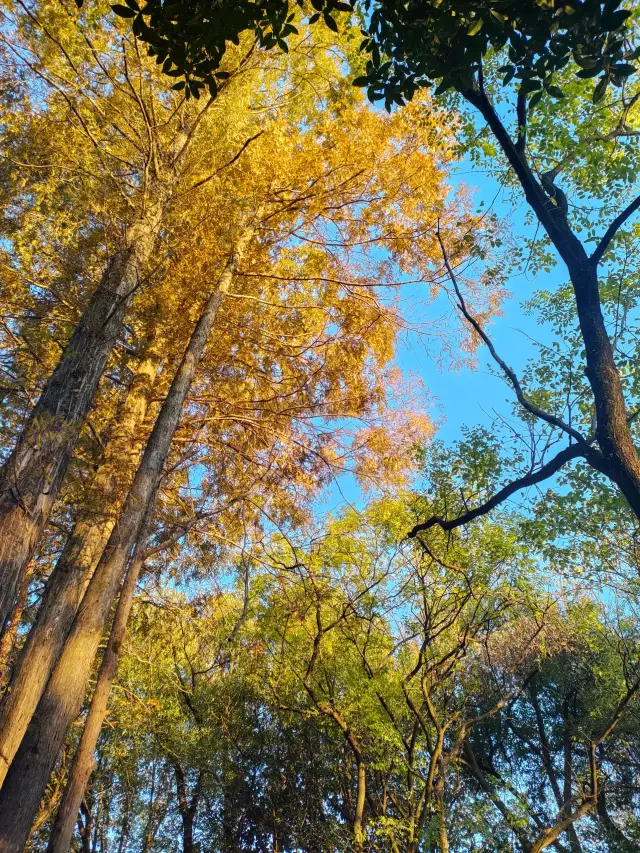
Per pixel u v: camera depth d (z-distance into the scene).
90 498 6.88
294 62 8.91
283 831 12.02
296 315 9.74
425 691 8.52
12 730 5.64
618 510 9.23
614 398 3.67
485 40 3.31
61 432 5.38
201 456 9.51
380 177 9.25
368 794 10.63
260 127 9.09
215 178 8.60
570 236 4.19
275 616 10.68
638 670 10.67
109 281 6.93
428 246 9.38
